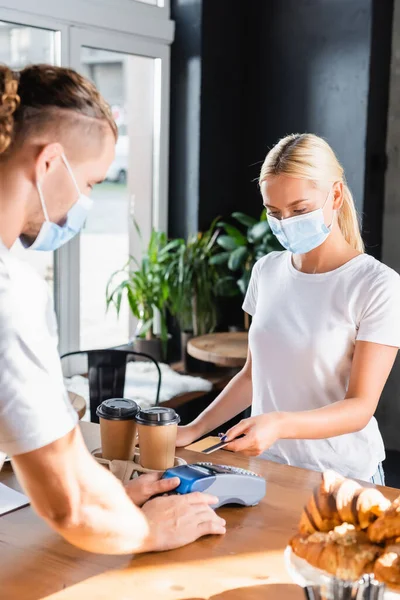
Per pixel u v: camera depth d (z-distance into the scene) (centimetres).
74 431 110
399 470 397
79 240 383
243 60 431
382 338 176
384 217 414
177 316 416
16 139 111
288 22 412
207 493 138
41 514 112
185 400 363
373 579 93
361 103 388
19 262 109
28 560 121
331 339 183
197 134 411
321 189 181
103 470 116
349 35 389
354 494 97
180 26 409
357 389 175
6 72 107
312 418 165
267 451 191
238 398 201
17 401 104
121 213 407
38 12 342
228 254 397
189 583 114
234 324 439
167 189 427
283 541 129
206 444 214
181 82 414
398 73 402
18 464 108
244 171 442
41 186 114
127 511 118
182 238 427
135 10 388
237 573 117
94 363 271
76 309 385
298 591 112
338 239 190
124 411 157
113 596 110
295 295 191
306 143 182
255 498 143
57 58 361
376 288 179
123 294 416
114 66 392
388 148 409
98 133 116
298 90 413
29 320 105
